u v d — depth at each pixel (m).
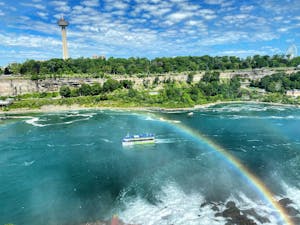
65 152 86.50
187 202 54.16
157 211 51.31
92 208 53.50
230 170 69.69
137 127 119.56
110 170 71.50
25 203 55.91
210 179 64.62
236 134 104.94
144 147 90.44
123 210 52.16
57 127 121.25
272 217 47.81
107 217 50.22
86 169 72.50
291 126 116.88
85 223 48.69
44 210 53.25
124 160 78.88
